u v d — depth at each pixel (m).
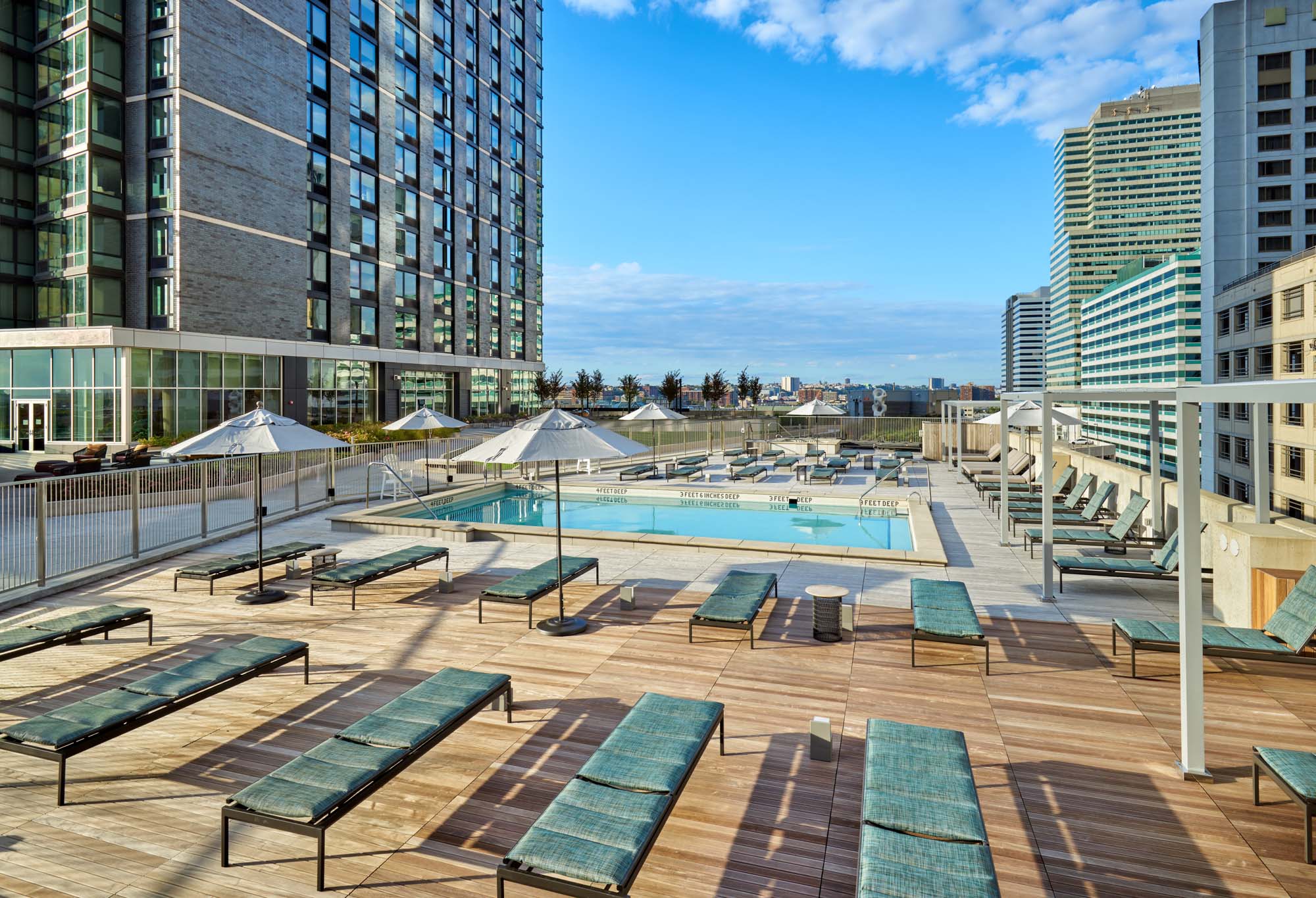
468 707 5.25
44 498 10.10
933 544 12.34
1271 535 7.83
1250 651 6.39
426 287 49.97
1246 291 69.56
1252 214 80.88
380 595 9.90
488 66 59.72
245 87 34.66
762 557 12.01
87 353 29.75
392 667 7.17
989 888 3.23
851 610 8.11
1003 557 11.98
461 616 8.92
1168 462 98.81
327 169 40.25
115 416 29.52
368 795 4.23
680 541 12.52
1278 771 4.33
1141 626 7.08
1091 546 12.66
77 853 4.23
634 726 4.91
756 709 6.16
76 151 31.72
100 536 11.25
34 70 33.31
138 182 32.34
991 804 4.68
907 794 3.98
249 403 34.75
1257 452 8.73
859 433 35.34
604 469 26.58
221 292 33.47
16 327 33.19
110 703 5.34
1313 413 57.41
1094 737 5.61
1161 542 11.30
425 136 49.91
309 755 4.50
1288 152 79.75
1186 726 4.98
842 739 5.58
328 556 11.17
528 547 13.02
